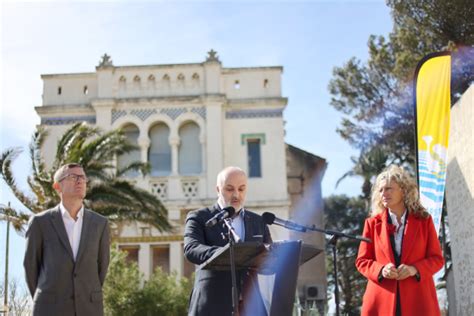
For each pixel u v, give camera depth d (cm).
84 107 2678
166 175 2594
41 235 688
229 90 2728
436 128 1195
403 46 2388
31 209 1891
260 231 655
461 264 1298
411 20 2267
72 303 670
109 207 1911
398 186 700
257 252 539
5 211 1864
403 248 681
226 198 650
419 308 657
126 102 2656
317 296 2723
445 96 1195
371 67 2683
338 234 646
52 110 2678
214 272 615
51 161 2619
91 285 685
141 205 1917
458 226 1305
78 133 1952
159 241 2522
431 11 2170
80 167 719
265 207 2597
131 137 2673
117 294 2059
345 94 2784
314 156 2955
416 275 664
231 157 2652
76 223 702
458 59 2123
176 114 2661
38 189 1884
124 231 2525
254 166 2658
